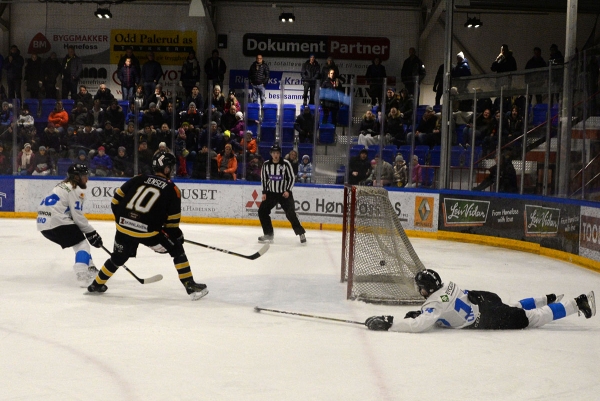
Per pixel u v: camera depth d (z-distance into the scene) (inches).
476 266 339.9
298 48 690.2
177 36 685.9
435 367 166.4
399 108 488.7
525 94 432.8
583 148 366.6
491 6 645.3
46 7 685.9
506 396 147.2
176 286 266.2
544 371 165.5
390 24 687.7
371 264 254.7
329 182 501.4
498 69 581.9
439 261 353.7
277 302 243.0
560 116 402.3
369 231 256.5
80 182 257.4
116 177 508.7
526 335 200.7
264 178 404.5
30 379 151.9
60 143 512.7
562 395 148.6
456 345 186.9
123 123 518.6
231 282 278.7
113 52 689.0
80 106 520.7
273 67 692.1
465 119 488.4
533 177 430.6
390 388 150.3
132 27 686.5
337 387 150.3
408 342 189.0
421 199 463.5
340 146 498.9
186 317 214.5
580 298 208.5
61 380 151.5
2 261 315.9
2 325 199.3
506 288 282.5
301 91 683.4
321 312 228.7
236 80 695.1
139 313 218.4
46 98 633.6
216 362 166.9
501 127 436.1
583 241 343.3
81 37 688.4
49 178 507.2
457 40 676.1
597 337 200.5
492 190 444.8
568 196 388.5
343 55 690.8
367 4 679.7
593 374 164.2
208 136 506.3
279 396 143.6
